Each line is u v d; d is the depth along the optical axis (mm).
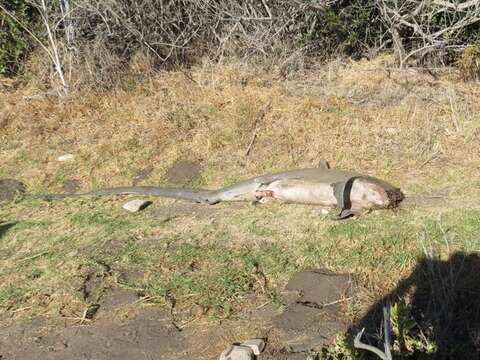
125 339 4637
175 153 7543
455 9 8492
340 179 6113
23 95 9289
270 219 6094
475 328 4398
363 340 4293
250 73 8906
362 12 9414
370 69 8883
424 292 4812
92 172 7484
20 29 9844
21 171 7633
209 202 6602
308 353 4297
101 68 9211
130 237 5988
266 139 7512
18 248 5992
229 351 4273
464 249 5176
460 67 8883
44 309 5066
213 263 5441
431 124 7285
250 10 9656
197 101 8414
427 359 4000
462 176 6434
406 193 6281
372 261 5215
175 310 4918
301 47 9203
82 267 5547
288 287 5051
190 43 9867
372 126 7422
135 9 9594
